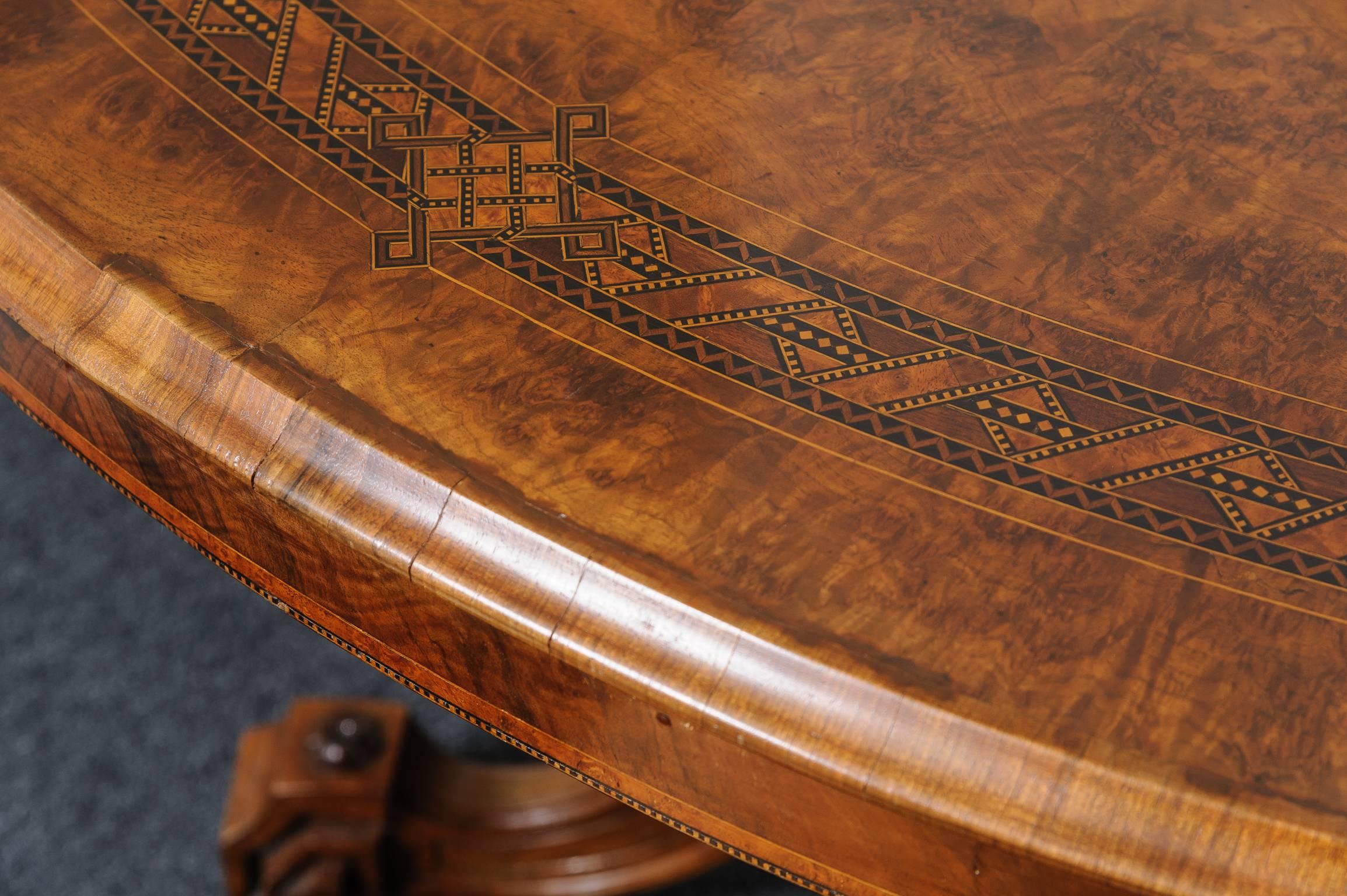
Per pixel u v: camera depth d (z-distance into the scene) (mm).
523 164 1129
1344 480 929
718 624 819
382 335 975
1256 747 771
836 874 893
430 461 896
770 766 845
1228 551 875
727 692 812
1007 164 1168
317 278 1013
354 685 2252
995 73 1260
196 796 2084
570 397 943
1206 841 745
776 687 805
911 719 785
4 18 1211
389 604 951
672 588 832
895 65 1258
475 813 2002
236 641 2287
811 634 814
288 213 1063
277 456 918
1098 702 788
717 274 1047
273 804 1898
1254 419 971
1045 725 776
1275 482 925
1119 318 1041
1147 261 1090
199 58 1193
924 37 1292
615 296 1021
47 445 2547
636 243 1067
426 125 1156
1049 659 807
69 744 2135
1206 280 1076
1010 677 798
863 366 984
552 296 1017
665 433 923
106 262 1002
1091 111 1229
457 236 1059
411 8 1270
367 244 1046
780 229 1092
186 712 2188
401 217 1071
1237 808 747
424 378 948
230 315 977
